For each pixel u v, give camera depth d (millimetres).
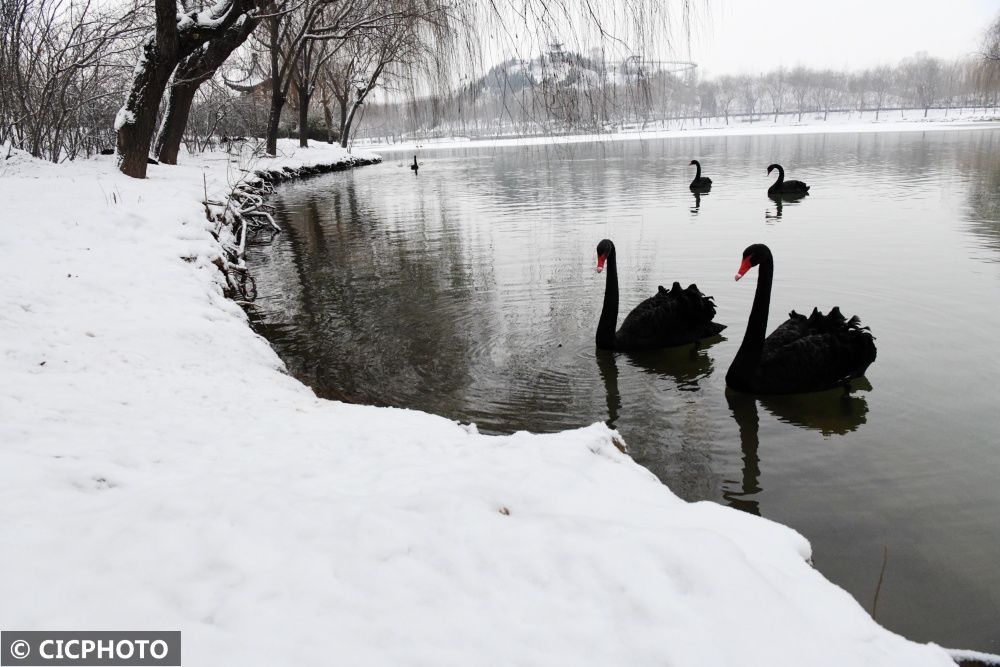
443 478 2955
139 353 5402
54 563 2053
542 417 6043
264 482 2834
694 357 7414
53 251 7957
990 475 4766
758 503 4582
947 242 11641
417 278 11180
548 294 9898
